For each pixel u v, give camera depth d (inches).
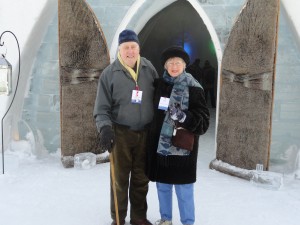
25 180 168.9
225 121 184.2
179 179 110.0
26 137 204.7
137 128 115.1
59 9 180.5
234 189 160.9
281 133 187.0
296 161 179.9
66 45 183.3
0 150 201.2
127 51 109.7
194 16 462.9
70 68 185.2
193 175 111.5
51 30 200.1
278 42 182.5
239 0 184.5
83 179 170.9
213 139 267.1
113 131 110.4
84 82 188.5
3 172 174.4
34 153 201.6
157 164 111.0
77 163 184.7
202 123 105.3
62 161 187.5
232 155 181.6
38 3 192.4
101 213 135.4
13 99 185.3
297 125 185.8
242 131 177.2
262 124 169.6
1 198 148.6
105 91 113.4
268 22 163.9
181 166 109.6
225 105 183.8
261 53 167.5
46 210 137.9
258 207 142.6
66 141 187.5
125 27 195.6
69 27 182.7
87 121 191.3
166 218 119.7
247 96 174.4
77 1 181.9
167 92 108.4
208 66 422.9
